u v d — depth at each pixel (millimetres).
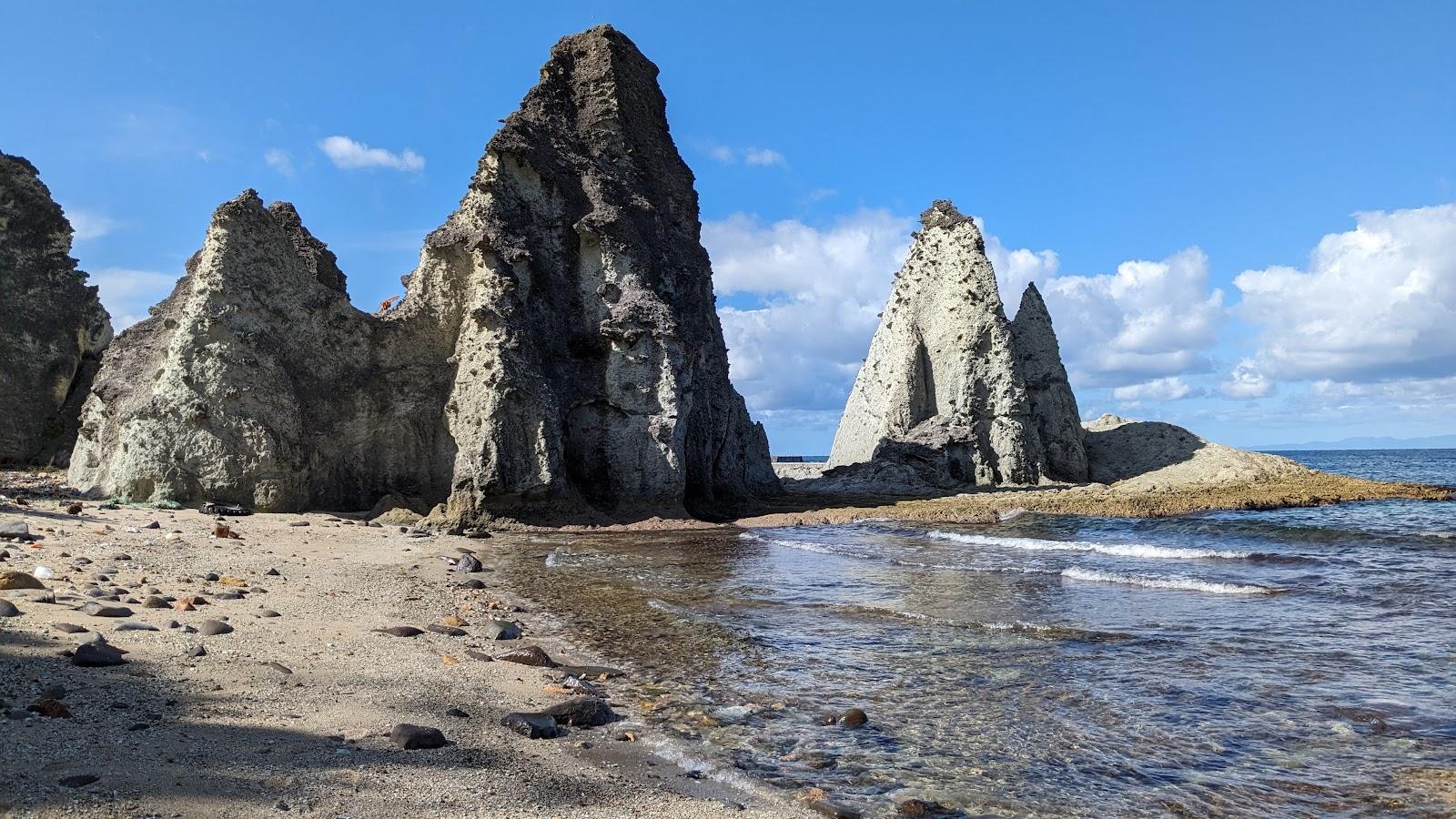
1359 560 22562
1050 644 13008
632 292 37406
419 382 34438
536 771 7348
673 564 22281
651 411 36312
